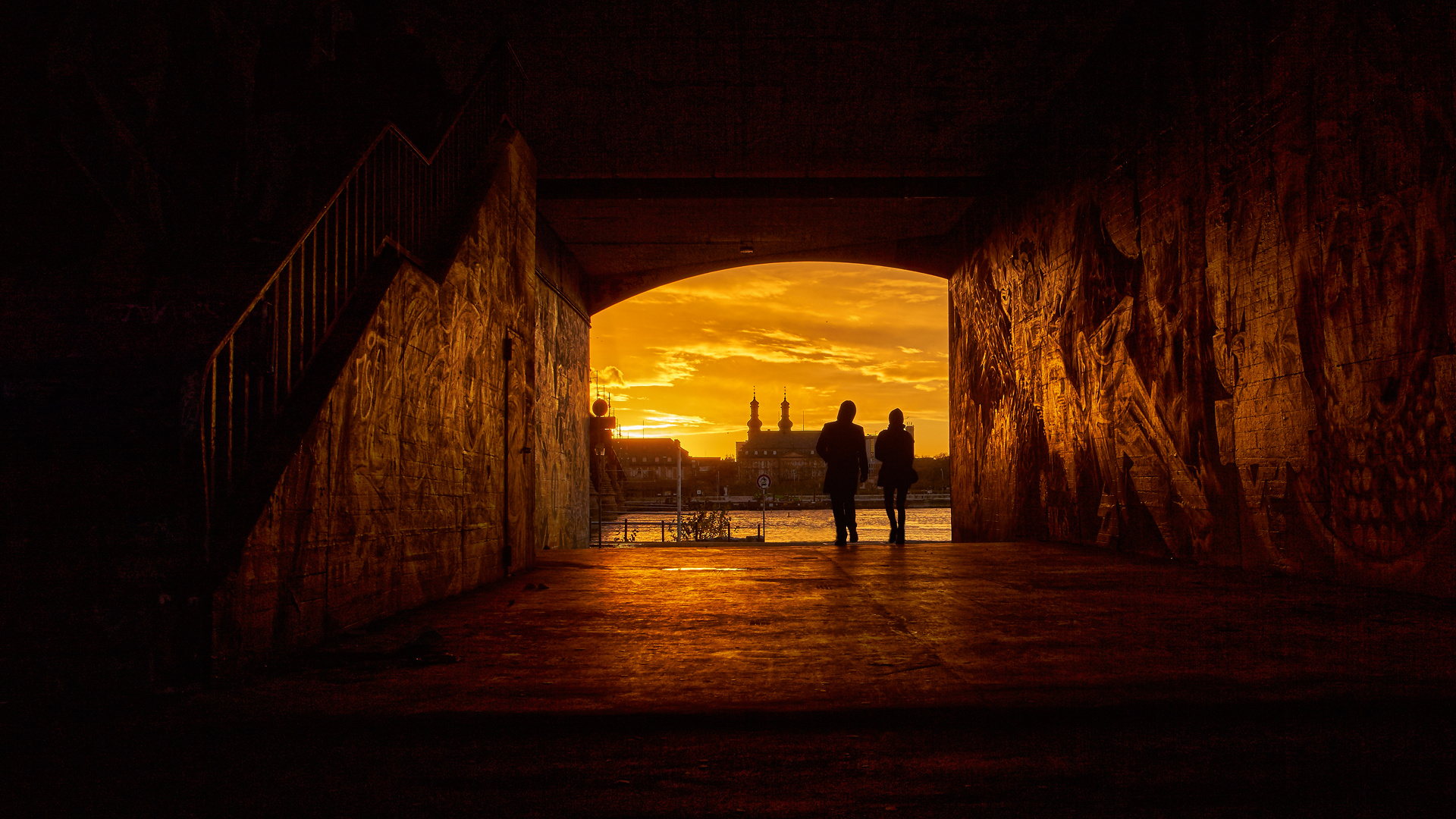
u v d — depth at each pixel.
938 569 8.31
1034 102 11.88
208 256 4.96
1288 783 2.63
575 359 18.77
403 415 5.69
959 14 9.79
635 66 10.86
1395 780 2.65
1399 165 5.83
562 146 13.05
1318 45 6.62
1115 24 9.96
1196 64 8.32
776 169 14.02
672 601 6.18
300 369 4.72
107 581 3.50
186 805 2.50
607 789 2.64
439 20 9.77
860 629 4.97
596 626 5.11
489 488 7.77
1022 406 13.52
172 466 3.57
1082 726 3.23
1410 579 5.79
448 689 3.58
